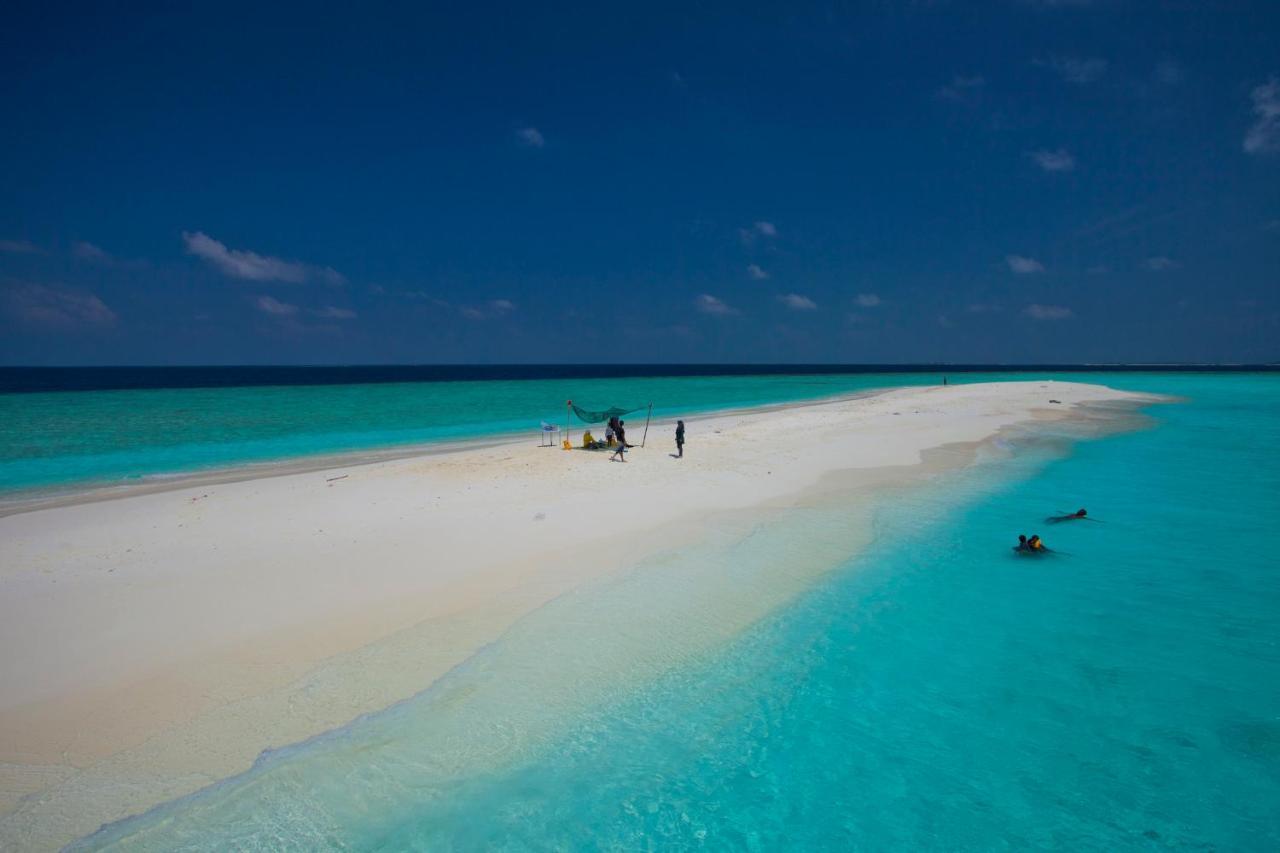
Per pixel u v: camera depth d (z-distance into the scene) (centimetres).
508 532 1477
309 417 4181
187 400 5419
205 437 3222
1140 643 1021
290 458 2584
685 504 1742
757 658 965
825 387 8231
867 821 664
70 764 710
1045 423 3622
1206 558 1391
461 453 2581
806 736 794
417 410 4712
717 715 832
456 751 749
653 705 848
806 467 2253
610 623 1048
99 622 1023
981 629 1064
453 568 1260
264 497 1788
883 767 746
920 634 1045
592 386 8488
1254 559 1388
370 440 3138
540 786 706
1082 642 1024
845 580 1254
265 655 932
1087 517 1678
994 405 4569
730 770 737
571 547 1385
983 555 1400
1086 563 1361
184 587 1159
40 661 909
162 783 685
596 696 861
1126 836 645
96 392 6525
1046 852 625
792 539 1477
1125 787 714
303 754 730
